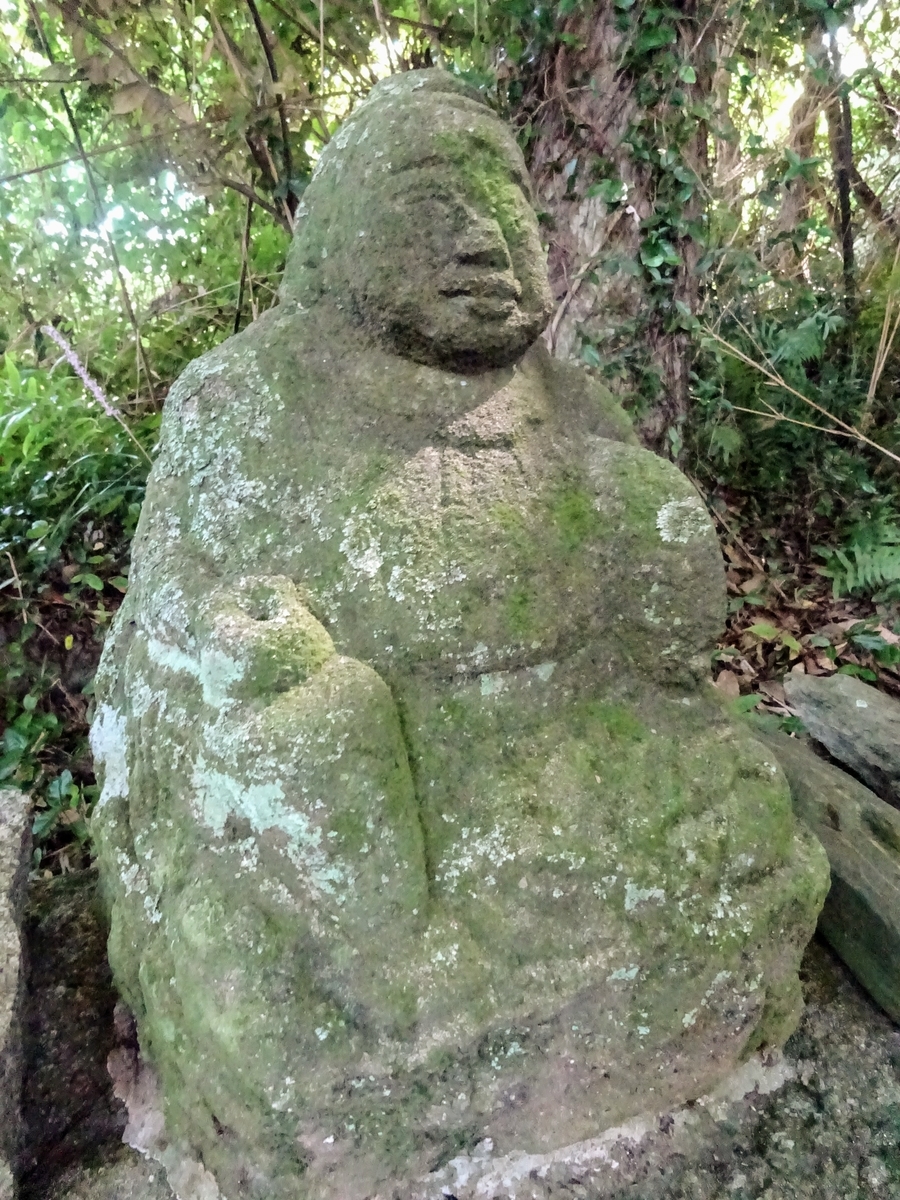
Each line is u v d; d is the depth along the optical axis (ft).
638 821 3.67
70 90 7.93
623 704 3.96
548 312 4.02
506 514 3.78
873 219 12.06
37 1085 4.01
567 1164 3.62
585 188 7.22
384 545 3.66
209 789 3.47
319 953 3.30
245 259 8.18
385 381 3.88
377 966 3.26
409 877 3.30
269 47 7.19
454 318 3.77
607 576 3.97
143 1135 3.83
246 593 3.62
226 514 3.80
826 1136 3.84
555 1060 3.50
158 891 3.70
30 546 7.25
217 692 3.44
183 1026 3.50
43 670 6.97
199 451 3.89
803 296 11.18
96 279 9.26
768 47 8.39
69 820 6.31
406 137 3.74
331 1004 3.26
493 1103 3.42
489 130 3.85
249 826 3.41
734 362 10.82
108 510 7.54
